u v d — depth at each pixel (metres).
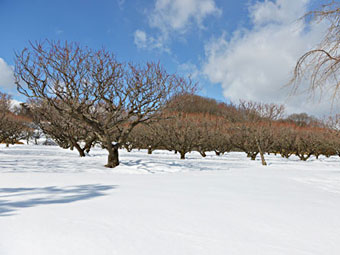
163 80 11.80
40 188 4.89
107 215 3.12
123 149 31.64
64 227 2.63
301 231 2.79
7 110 28.64
